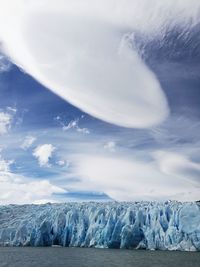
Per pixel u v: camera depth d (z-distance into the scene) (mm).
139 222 126750
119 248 124438
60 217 140375
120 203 145375
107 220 132000
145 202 140625
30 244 137125
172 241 117875
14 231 143000
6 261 90375
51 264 83938
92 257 98312
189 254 104312
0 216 158500
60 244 136375
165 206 129375
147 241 121812
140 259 91812
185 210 121688
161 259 91625
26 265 82312
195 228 115125
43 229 137875
